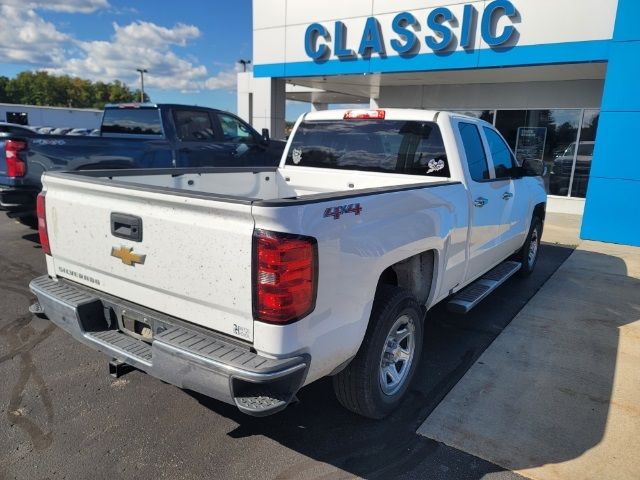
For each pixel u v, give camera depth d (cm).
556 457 290
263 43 1391
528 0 1013
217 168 459
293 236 225
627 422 328
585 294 599
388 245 292
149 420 316
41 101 11631
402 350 336
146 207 265
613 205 902
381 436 306
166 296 266
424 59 1155
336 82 1520
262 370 221
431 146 418
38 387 350
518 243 600
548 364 409
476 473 275
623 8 848
